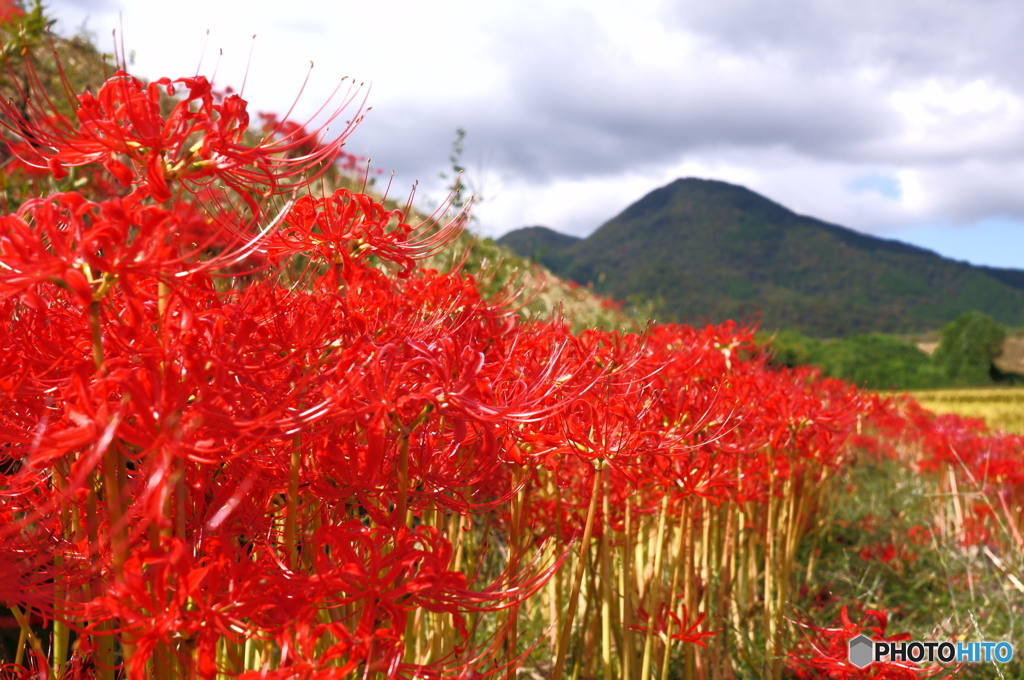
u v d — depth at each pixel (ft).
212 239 4.71
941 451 21.29
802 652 10.14
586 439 6.25
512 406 5.03
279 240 6.07
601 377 6.29
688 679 9.44
